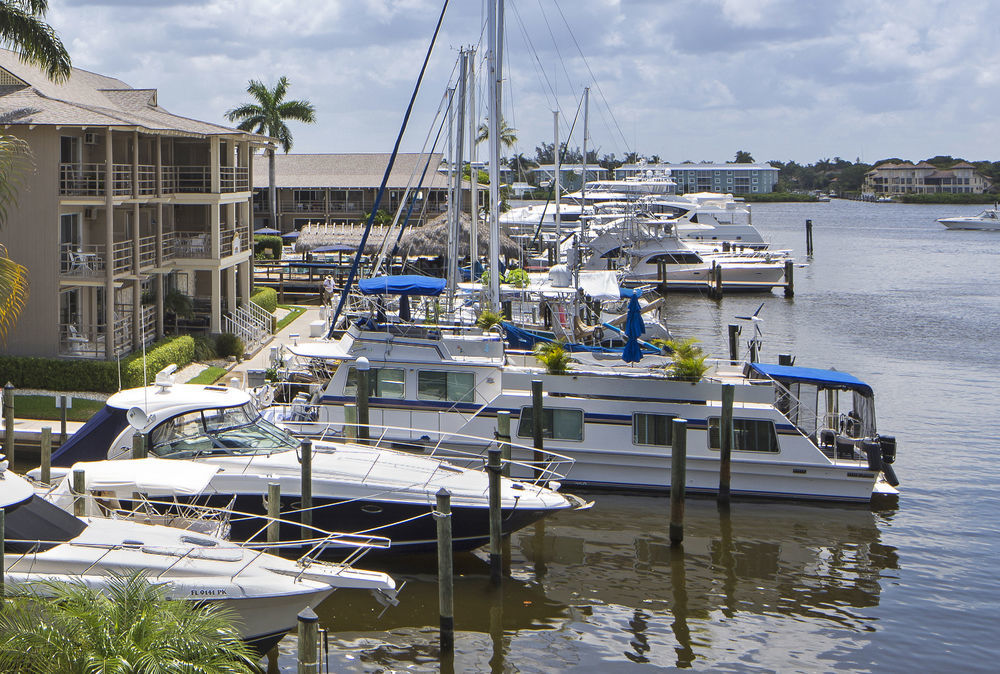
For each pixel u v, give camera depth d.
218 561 15.44
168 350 32.50
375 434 25.58
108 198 32.47
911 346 48.78
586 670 16.47
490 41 30.48
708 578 20.55
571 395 25.66
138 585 11.78
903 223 182.38
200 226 42.00
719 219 87.25
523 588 19.70
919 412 34.94
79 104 38.62
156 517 17.66
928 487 26.66
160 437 20.12
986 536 23.17
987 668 16.91
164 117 42.25
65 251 33.38
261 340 41.00
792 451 25.11
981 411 35.12
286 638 17.14
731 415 24.44
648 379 25.45
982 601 19.62
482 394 25.69
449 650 16.80
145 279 36.44
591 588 19.84
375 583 15.92
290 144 80.75
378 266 39.47
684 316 58.78
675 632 18.02
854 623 18.56
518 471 25.34
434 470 20.83
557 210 52.06
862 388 25.45
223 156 43.03
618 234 69.06
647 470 25.64
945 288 75.00
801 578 20.62
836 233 149.88
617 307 43.72
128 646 10.66
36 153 31.94
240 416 20.97
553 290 37.34
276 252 71.88
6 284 27.94
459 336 27.33
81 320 34.94
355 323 27.56
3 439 25.83
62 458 20.50
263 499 19.52
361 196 84.19
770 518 24.20
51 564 14.70
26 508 15.29
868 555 21.95
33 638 10.79
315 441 21.78
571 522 23.67
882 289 74.25
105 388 30.11
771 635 18.00
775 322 56.53
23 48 32.41
